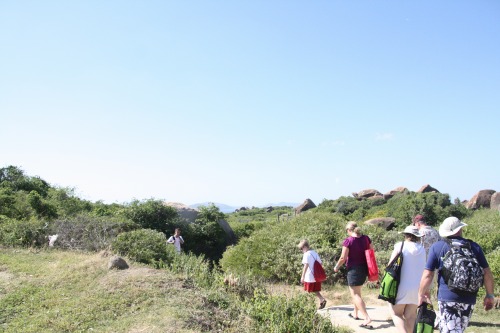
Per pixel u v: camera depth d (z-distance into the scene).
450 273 4.61
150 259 10.20
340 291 10.66
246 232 27.09
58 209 20.22
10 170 24.94
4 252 11.02
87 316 6.40
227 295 7.86
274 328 6.08
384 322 7.41
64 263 9.38
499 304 8.08
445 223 4.98
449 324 4.65
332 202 38.84
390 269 5.93
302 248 8.75
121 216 20.39
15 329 5.96
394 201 30.78
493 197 29.81
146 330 5.91
